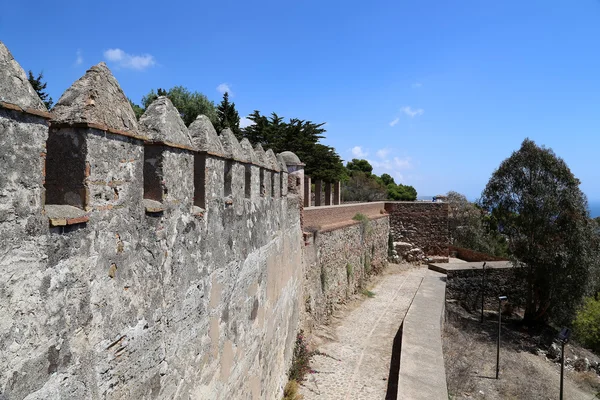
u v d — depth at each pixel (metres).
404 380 9.47
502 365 15.59
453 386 12.75
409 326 13.50
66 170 2.60
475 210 34.88
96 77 2.76
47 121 2.29
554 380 15.21
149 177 3.61
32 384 2.16
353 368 11.69
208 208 4.73
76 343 2.51
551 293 19.89
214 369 4.94
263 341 7.63
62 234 2.38
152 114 3.71
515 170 20.94
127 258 3.07
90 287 2.63
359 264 21.97
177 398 3.94
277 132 32.53
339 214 20.64
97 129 2.67
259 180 7.38
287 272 10.52
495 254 33.19
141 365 3.27
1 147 1.98
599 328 17.06
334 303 17.31
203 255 4.59
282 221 9.82
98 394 2.73
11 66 2.08
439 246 31.95
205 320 4.66
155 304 3.50
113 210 2.88
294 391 9.67
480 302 24.55
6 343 2.00
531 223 20.09
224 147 5.52
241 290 6.13
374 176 58.66
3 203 1.99
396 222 32.53
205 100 28.72
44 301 2.25
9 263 2.02
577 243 18.95
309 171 32.75
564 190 19.78
